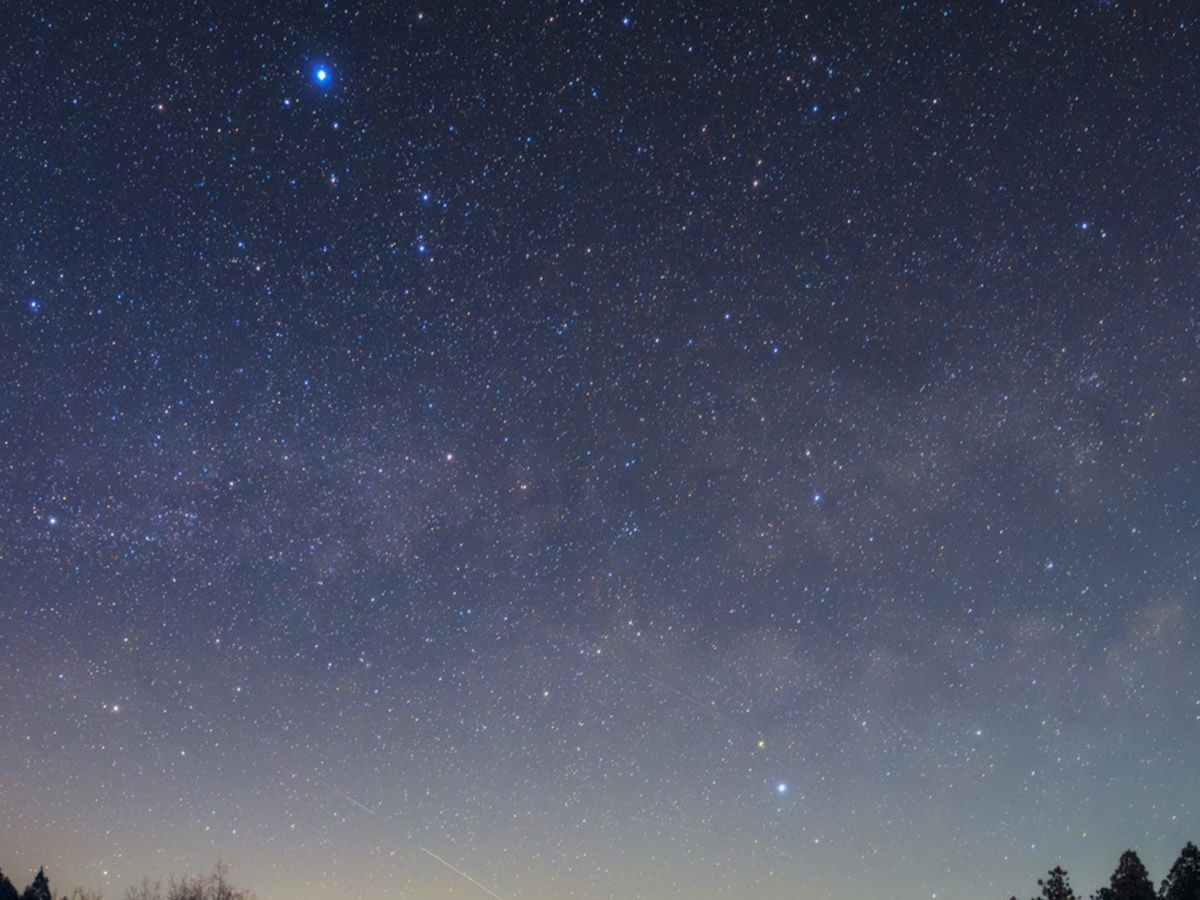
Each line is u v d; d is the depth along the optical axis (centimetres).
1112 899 1103
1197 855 1062
